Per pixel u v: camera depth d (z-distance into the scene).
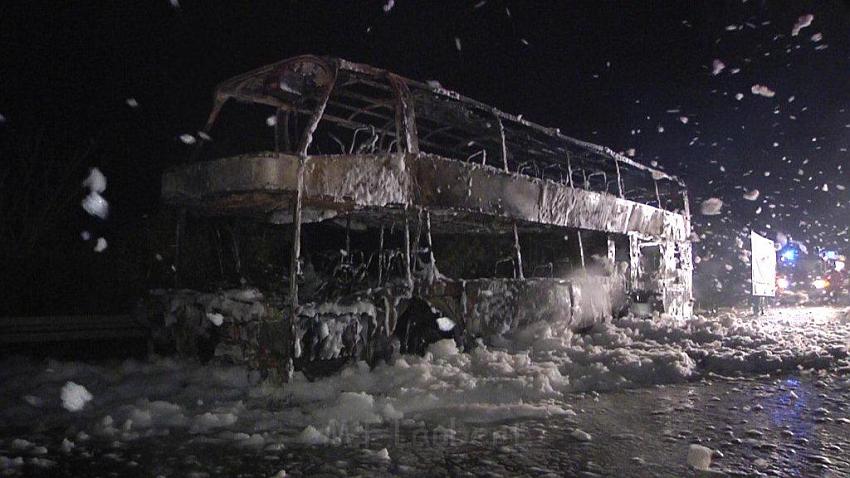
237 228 8.25
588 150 10.50
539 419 5.48
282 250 8.88
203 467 4.15
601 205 10.47
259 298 6.25
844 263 25.47
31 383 6.27
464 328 7.56
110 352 8.74
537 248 10.75
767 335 10.30
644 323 10.82
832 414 5.68
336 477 3.99
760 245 19.88
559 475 4.05
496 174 7.95
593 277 10.53
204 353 6.82
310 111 7.91
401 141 6.76
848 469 4.17
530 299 8.66
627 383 7.08
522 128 9.00
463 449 4.58
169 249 10.55
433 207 7.00
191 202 6.91
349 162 6.27
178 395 5.84
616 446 4.68
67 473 4.02
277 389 5.85
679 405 6.05
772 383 7.23
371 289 6.77
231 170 5.98
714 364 8.32
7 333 7.86
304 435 4.71
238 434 4.78
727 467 4.21
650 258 13.25
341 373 6.29
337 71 6.52
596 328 10.29
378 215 7.51
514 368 7.07
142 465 4.18
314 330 6.01
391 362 6.79
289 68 6.85
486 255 10.71
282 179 5.89
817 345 9.60
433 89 7.25
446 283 7.31
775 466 4.23
